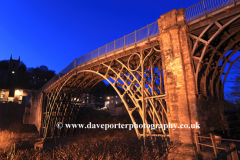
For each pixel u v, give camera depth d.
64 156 5.09
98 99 69.00
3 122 37.72
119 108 50.09
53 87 25.81
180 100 8.16
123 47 12.90
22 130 29.42
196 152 7.04
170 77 8.85
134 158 5.05
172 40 9.12
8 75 67.81
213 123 8.82
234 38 9.23
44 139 23.20
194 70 8.40
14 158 6.49
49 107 27.94
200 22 8.47
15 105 46.62
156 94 11.11
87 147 5.11
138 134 10.75
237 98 13.56
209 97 9.02
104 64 14.78
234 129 9.63
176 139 7.99
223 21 7.98
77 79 21.23
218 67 10.60
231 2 7.55
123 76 14.77
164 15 9.89
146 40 11.10
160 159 5.64
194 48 8.45
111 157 4.77
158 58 11.69
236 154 3.86
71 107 27.72
